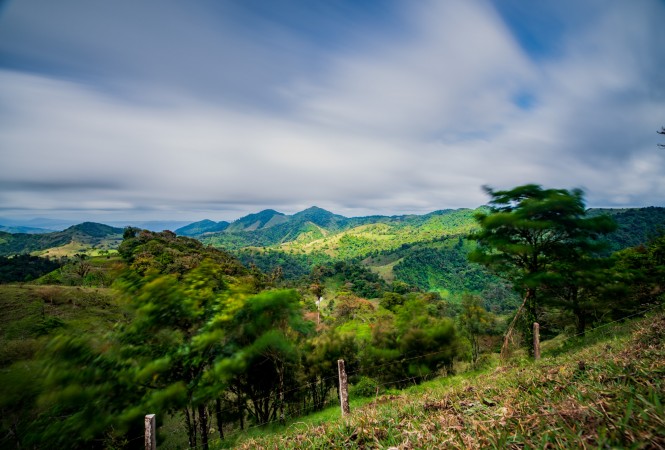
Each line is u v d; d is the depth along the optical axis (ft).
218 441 44.91
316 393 75.10
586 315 62.59
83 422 23.31
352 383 76.54
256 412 60.39
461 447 6.01
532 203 46.98
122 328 27.07
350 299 211.00
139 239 256.52
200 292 30.25
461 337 89.56
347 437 9.89
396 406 14.23
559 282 46.96
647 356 9.11
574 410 5.74
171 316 28.50
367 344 83.82
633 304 57.47
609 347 18.04
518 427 6.07
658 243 66.08
